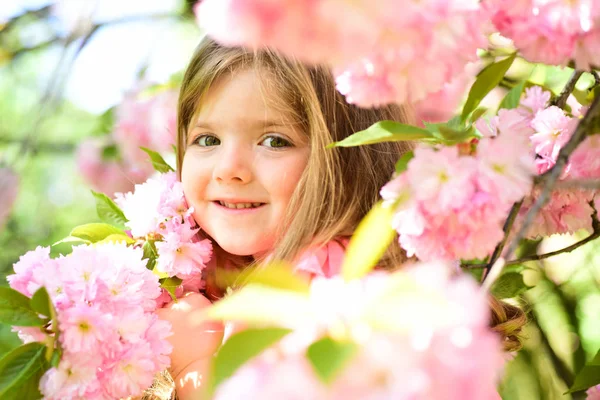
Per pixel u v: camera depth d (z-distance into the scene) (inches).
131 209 58.5
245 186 55.2
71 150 142.9
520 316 55.6
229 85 55.6
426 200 34.7
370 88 32.5
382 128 36.3
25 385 42.3
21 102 170.7
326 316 24.3
